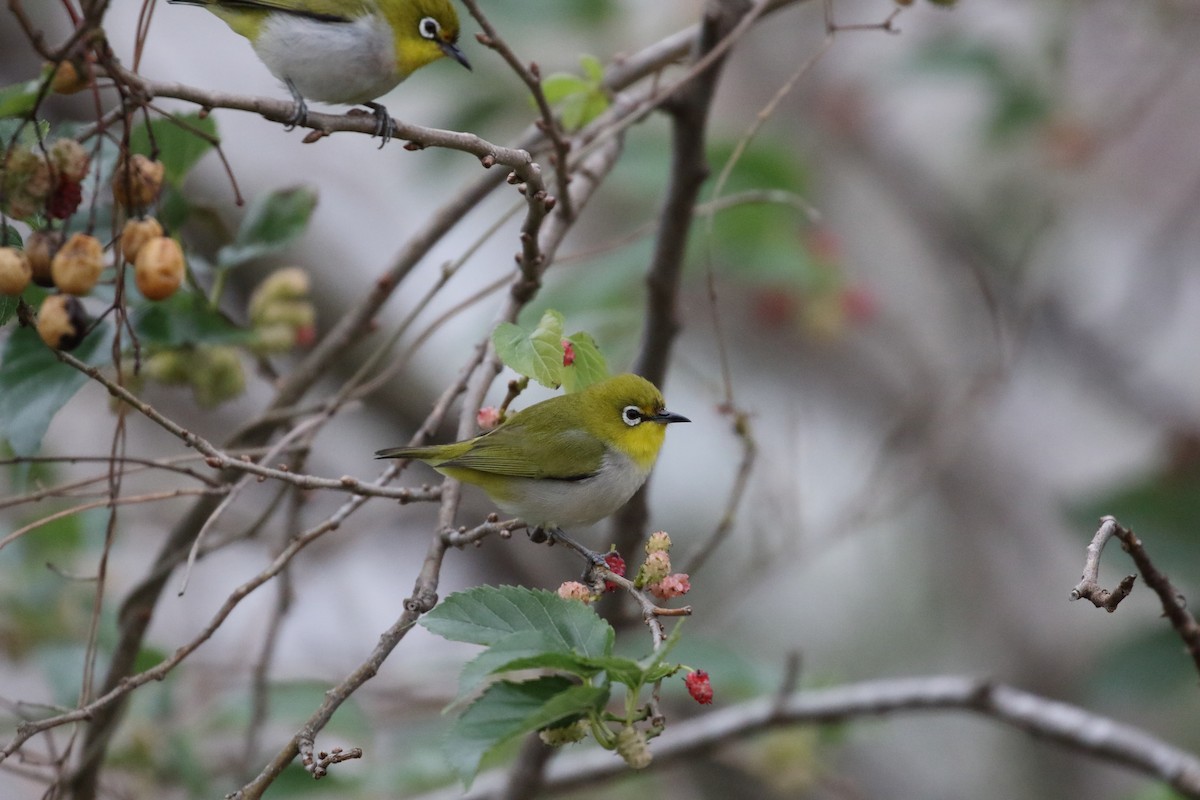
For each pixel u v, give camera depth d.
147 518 14.43
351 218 15.62
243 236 8.84
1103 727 9.63
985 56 14.26
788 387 17.02
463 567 15.62
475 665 5.25
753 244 12.68
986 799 16.00
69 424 15.16
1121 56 15.88
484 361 8.15
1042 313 16.47
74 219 8.16
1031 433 16.77
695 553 9.14
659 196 12.98
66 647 10.33
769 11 9.50
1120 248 17.08
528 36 13.29
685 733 10.62
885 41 16.73
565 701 5.16
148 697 10.61
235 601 6.35
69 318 6.03
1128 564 10.73
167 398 14.99
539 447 9.02
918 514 17.20
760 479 13.57
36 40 5.25
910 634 16.86
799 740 12.04
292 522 9.62
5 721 10.29
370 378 14.48
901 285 17.03
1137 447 16.30
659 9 14.16
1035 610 16.11
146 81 5.69
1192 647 7.25
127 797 9.01
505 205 16.09
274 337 9.02
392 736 11.89
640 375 10.30
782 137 15.85
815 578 17.30
